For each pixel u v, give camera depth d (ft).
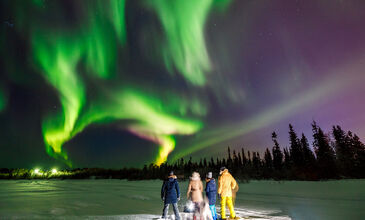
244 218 19.45
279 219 18.99
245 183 85.66
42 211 21.54
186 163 188.34
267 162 214.48
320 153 170.19
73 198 35.09
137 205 28.09
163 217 18.98
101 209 24.11
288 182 89.71
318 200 31.83
